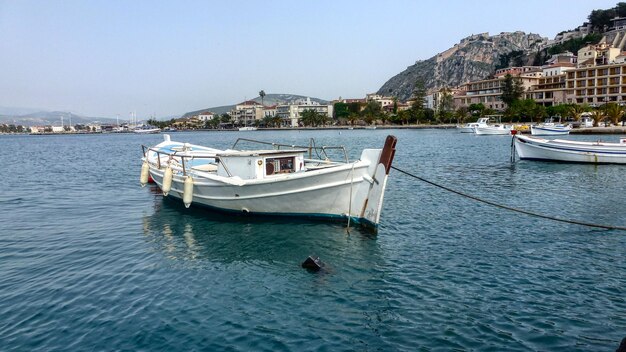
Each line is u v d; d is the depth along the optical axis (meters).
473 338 9.37
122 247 16.09
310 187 17.84
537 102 136.50
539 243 15.98
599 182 30.47
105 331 9.84
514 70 168.75
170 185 21.44
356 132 158.00
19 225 19.72
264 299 11.47
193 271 13.54
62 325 10.13
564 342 9.13
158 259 14.69
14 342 9.40
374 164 17.03
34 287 12.32
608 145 40.34
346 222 18.30
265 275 13.16
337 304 11.12
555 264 13.73
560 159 42.84
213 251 15.47
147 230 18.48
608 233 17.14
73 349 9.12
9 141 168.00
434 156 52.34
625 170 36.88
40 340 9.48
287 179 17.84
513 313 10.47
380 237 16.94
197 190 20.89
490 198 24.94
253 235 17.30
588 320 10.05
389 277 12.85
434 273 13.11
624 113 97.00
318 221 18.77
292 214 18.89
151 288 12.23
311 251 15.31
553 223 18.89
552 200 24.12
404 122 180.75
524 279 12.55
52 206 24.34
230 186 19.20
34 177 38.69
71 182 34.59
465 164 43.31
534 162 44.00
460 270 13.33
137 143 119.94
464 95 171.12
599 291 11.64
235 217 20.14
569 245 15.69
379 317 10.39
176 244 16.38
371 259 14.44
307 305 11.09
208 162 26.38
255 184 18.41
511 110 126.00
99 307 11.03
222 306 11.07
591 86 118.00
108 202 25.28
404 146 71.56
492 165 42.19
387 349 9.01
